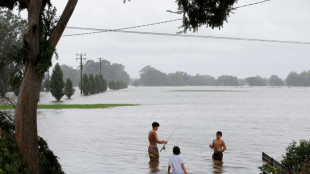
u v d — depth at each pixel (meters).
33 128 7.69
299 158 11.50
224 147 14.71
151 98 83.56
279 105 57.84
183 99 78.62
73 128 25.84
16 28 72.81
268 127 27.47
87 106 50.47
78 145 18.50
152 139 14.21
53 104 55.56
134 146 18.28
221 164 14.11
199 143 19.67
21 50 7.86
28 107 7.62
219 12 8.73
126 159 14.89
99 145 18.53
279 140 20.92
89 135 22.27
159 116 36.56
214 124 29.52
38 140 8.21
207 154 16.34
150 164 13.89
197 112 41.97
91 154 16.00
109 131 24.36
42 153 8.16
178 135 22.91
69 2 8.14
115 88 187.12
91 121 30.86
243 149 17.86
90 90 103.38
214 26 9.02
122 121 31.23
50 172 8.12
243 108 49.59
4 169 6.55
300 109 48.28
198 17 8.91
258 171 12.89
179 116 36.66
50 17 8.05
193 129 26.05
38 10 7.51
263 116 37.34
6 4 8.52
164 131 24.89
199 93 126.44
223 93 128.25
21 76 7.92
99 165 13.70
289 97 96.50
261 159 15.24
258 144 19.41
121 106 51.97
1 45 70.25
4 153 6.73
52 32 7.95
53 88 66.56
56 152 16.48
